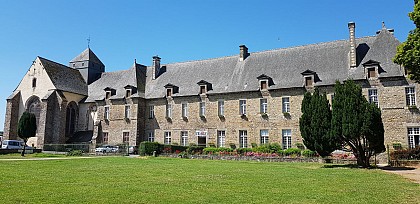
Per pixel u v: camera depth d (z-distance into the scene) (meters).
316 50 32.62
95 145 36.22
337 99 19.59
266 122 31.23
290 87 30.30
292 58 33.28
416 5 18.88
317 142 20.28
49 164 18.50
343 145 20.64
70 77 43.09
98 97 41.16
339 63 30.22
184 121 35.56
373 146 18.95
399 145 25.36
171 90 36.94
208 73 37.19
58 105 38.78
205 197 8.95
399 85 26.55
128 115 38.22
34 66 41.66
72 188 10.10
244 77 34.19
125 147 33.53
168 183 11.48
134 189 10.08
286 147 30.09
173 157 27.94
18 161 20.12
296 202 8.47
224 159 26.06
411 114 25.88
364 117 18.50
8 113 40.94
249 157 25.17
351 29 29.70
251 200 8.64
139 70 41.50
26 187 10.16
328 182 12.19
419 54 18.36
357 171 16.42
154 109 37.66
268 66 33.88
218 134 33.66
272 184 11.49
